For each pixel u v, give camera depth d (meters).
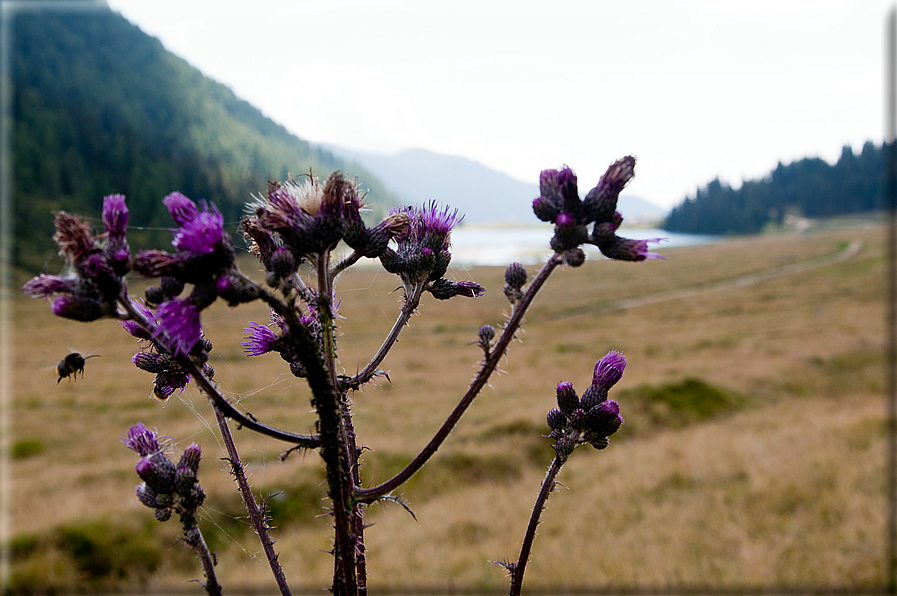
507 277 1.13
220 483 12.41
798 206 198.50
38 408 26.08
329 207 1.10
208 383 0.99
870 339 34.59
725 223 189.62
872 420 16.30
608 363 1.49
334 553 1.05
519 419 18.52
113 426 22.41
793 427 17.22
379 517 12.85
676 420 19.98
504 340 1.05
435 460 15.92
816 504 10.84
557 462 1.35
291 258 1.04
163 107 195.38
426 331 46.28
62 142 124.50
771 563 8.82
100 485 14.52
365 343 37.06
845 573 8.51
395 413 22.03
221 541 10.98
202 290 1.00
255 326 1.32
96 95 172.00
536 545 10.73
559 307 61.19
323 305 1.08
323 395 1.01
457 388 26.78
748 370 27.55
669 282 78.69
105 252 1.02
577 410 1.40
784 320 46.19
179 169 128.00
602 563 9.72
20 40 174.50
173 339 0.98
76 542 10.58
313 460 13.58
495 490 13.97
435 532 11.63
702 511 11.20
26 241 80.12
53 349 43.06
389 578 9.77
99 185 109.25
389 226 1.27
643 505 11.96
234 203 58.78
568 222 1.15
